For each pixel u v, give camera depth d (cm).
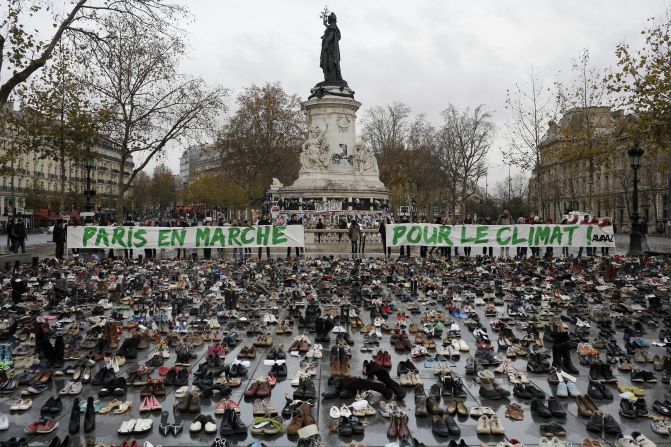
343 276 1919
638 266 2261
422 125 9194
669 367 880
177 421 695
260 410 726
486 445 633
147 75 4003
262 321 1281
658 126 3053
